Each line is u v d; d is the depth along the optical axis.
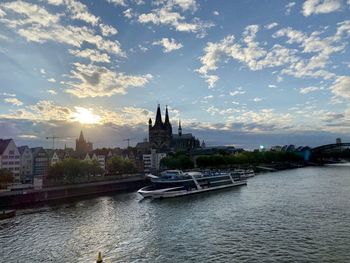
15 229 67.75
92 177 158.38
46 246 55.50
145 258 48.41
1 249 53.94
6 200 101.19
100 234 62.94
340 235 57.50
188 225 68.75
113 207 96.12
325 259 45.91
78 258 49.19
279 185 146.00
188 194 122.44
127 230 65.88
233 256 48.06
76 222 74.31
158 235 61.22
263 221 69.88
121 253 51.09
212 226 66.88
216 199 108.31
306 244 52.84
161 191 115.19
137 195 126.25
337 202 92.00
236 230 62.84
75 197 121.75
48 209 93.19
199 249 51.81
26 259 49.03
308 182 156.75
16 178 165.38
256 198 105.88
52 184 129.00
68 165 142.00
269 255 48.06
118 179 158.12
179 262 46.28
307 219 70.62
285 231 61.03
